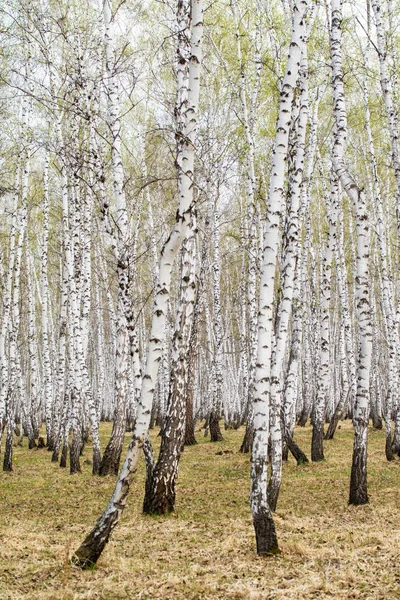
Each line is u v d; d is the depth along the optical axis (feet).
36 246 98.22
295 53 27.50
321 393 57.00
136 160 68.64
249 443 64.18
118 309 54.75
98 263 87.97
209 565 24.38
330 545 26.91
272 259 26.37
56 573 23.48
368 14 58.08
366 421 36.60
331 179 53.72
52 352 116.47
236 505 37.42
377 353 95.20
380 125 74.54
